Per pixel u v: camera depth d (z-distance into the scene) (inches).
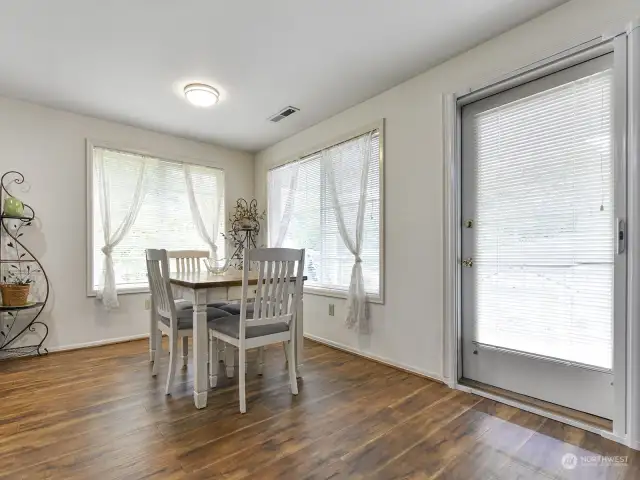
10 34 86.3
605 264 73.8
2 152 121.3
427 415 80.0
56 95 120.4
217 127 151.3
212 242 169.6
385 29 86.0
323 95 121.2
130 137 148.9
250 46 92.7
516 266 88.2
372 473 59.6
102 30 85.2
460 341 99.2
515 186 88.4
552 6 78.0
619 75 69.2
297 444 68.2
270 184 178.4
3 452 64.8
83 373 106.3
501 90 90.7
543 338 83.4
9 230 122.2
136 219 151.9
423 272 105.6
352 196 130.8
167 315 95.4
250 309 106.7
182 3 76.0
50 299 129.3
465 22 83.5
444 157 99.9
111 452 65.1
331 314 139.2
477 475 59.2
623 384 68.7
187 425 75.3
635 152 65.9
